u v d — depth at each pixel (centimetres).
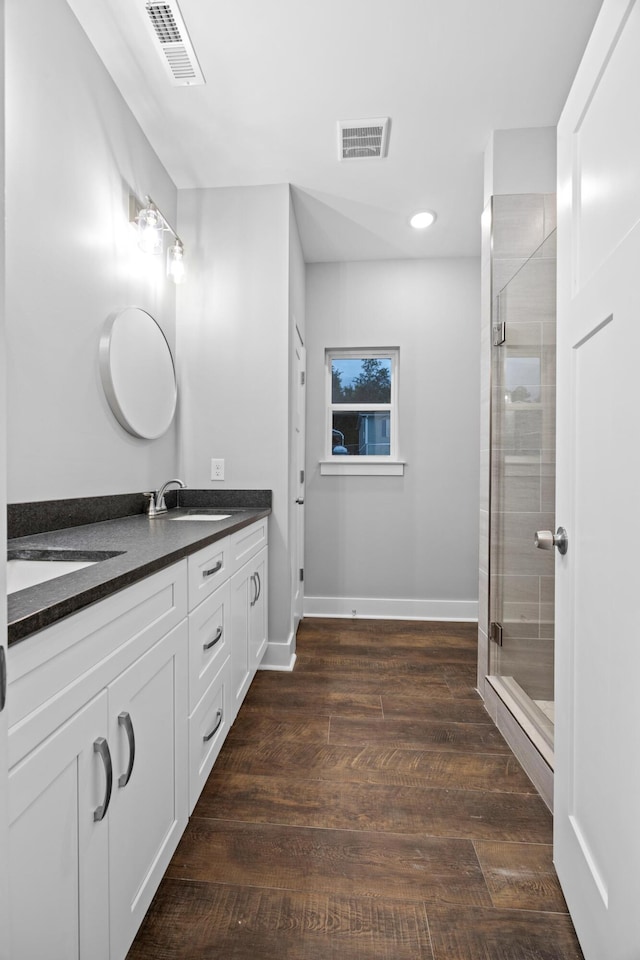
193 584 126
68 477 154
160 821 104
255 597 207
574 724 107
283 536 245
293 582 274
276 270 243
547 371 192
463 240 302
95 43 163
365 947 100
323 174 235
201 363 247
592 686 96
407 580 332
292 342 257
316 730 185
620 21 85
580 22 153
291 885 115
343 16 151
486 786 153
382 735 182
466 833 132
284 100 187
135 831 91
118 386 180
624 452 83
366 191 249
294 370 274
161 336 221
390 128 202
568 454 111
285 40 159
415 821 137
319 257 325
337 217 274
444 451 329
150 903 99
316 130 204
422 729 187
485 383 214
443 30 156
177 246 216
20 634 57
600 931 90
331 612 335
